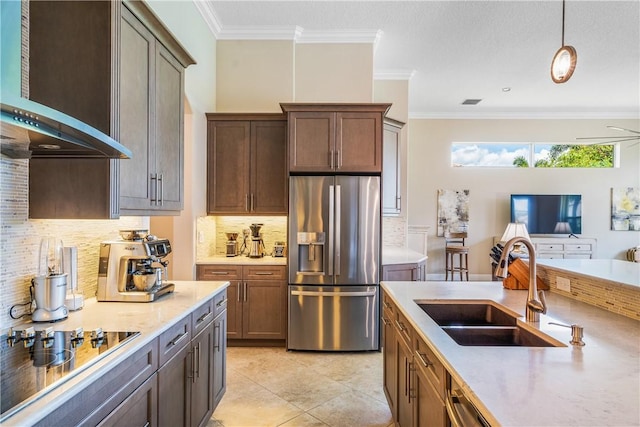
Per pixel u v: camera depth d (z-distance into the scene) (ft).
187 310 5.76
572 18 12.08
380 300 11.23
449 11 11.80
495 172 23.39
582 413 2.69
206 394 6.80
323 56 13.55
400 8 11.66
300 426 7.38
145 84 6.22
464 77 17.37
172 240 11.18
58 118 3.43
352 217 11.12
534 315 5.17
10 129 3.68
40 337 4.33
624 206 23.16
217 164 12.39
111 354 3.87
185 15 10.48
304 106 11.23
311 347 11.21
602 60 15.31
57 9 5.24
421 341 4.99
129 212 5.75
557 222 22.80
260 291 11.64
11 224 4.93
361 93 13.47
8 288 4.88
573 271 6.45
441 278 23.50
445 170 23.53
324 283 11.14
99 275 6.16
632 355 3.86
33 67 5.24
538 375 3.35
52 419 2.92
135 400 4.24
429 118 23.54
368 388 8.98
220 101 13.30
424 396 4.83
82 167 5.29
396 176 14.44
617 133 23.31
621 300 5.45
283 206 12.37
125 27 5.62
